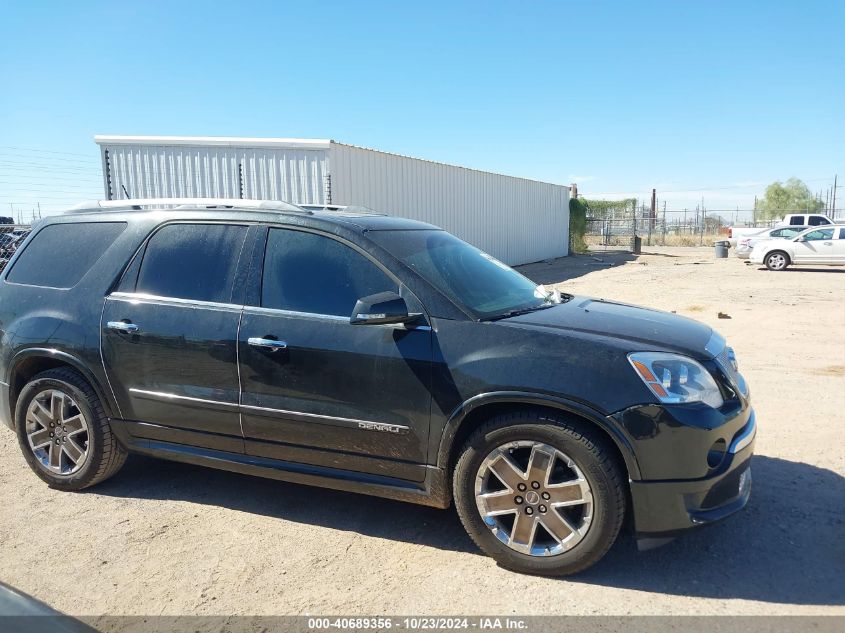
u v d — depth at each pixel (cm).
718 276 2070
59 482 437
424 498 350
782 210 5512
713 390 329
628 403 308
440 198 1931
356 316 335
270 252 394
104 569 340
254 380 376
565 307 398
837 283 1778
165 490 441
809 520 383
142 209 451
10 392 453
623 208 4397
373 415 351
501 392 324
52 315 435
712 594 311
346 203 1422
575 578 327
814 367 768
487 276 410
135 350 406
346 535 377
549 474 322
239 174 1409
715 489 316
